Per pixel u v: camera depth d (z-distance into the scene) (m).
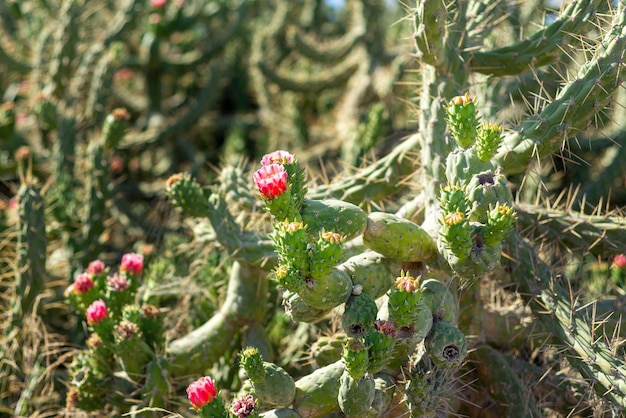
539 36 2.64
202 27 7.62
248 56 7.55
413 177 3.02
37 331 3.41
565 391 2.72
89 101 5.15
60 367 3.68
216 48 6.72
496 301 3.00
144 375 2.74
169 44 7.02
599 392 2.32
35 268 3.38
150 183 6.09
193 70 6.72
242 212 3.14
